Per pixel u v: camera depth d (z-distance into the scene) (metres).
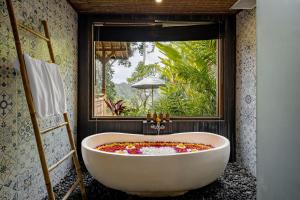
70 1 2.85
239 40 3.20
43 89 1.68
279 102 0.92
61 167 2.69
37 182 2.08
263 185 1.06
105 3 2.91
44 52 2.24
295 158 0.83
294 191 0.84
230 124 3.32
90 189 2.44
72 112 3.04
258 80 1.08
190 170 2.12
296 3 0.81
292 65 0.83
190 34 3.33
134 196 2.29
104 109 3.59
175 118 3.32
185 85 3.65
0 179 1.56
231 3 2.89
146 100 3.68
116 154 2.10
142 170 2.07
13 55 1.72
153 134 3.25
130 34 3.34
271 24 0.97
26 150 1.89
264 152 1.04
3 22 1.59
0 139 1.56
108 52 3.61
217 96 3.44
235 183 2.58
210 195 2.29
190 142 3.14
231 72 3.32
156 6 3.00
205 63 3.60
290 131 0.85
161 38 3.35
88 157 2.27
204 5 2.96
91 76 3.31
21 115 1.82
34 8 2.04
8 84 1.65
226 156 2.39
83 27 3.26
